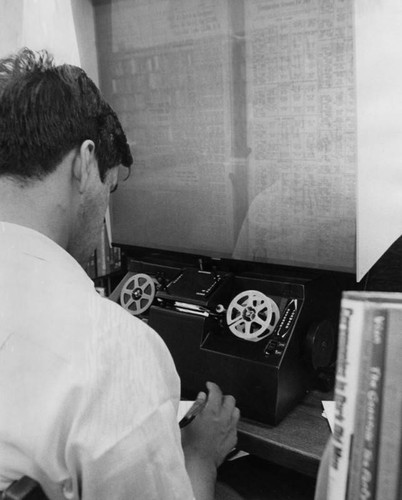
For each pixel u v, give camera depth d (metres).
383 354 0.21
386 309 0.21
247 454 0.91
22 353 0.48
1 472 0.47
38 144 0.54
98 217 0.66
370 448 0.22
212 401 0.79
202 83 0.99
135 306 1.03
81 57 1.11
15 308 0.49
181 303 0.93
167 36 1.01
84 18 1.09
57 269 0.52
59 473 0.47
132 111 1.10
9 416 0.47
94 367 0.47
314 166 0.90
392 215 0.80
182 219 1.09
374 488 0.22
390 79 0.76
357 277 0.85
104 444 0.46
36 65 0.59
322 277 0.91
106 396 0.47
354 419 0.22
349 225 0.89
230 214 1.02
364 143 0.80
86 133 0.58
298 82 0.88
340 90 0.84
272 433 0.78
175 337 0.91
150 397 0.50
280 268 0.97
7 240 0.53
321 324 0.87
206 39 0.96
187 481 0.52
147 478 0.49
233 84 0.96
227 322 0.89
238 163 0.99
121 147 0.66
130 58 1.07
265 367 0.80
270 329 0.86
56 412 0.45
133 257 1.16
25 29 1.03
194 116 1.02
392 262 0.88
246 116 0.96
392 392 0.21
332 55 0.84
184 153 1.05
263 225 0.99
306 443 0.75
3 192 0.56
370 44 0.76
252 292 0.89
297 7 0.85
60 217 0.58
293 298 0.88
